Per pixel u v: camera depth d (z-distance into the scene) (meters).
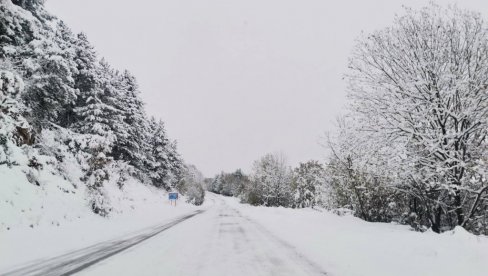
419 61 10.23
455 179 9.92
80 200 15.80
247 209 35.03
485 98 9.51
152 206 31.41
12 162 12.85
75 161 18.38
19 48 16.36
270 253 7.77
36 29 16.38
